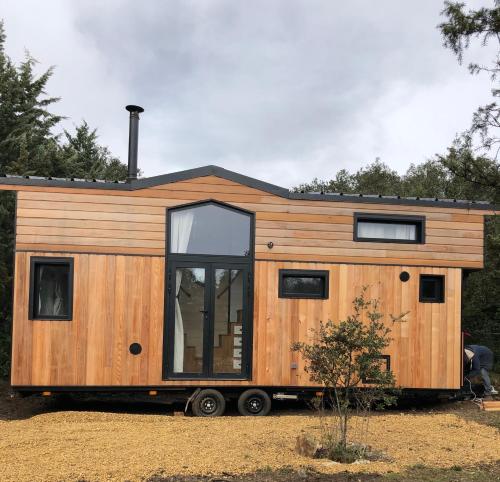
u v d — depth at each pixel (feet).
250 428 23.30
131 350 27.91
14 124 49.49
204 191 29.19
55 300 27.96
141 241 28.45
